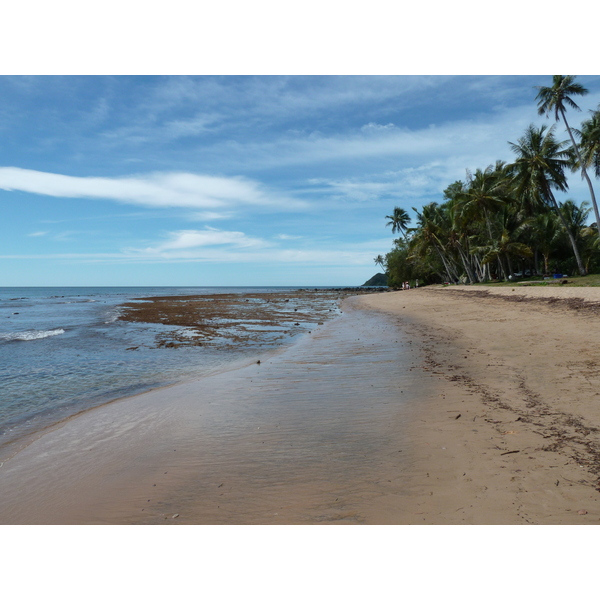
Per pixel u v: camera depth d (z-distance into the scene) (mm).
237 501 3385
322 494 3414
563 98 31328
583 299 15617
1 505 3545
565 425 4594
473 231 47062
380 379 7414
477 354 9117
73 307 36375
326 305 36312
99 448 4828
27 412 6434
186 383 8016
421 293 38156
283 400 6426
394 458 4039
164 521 3131
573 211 42594
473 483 3426
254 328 18031
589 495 3141
